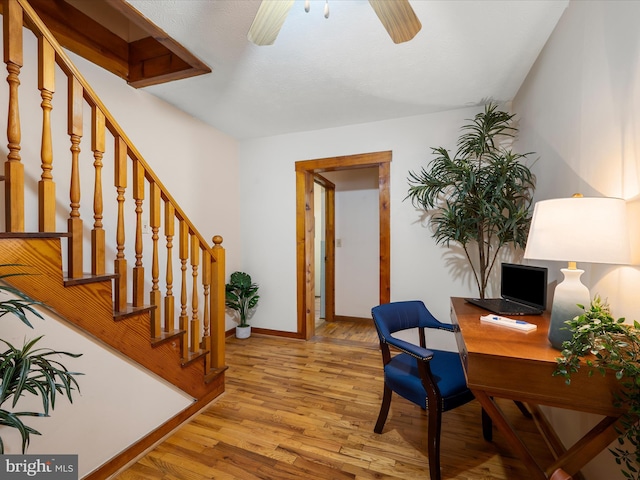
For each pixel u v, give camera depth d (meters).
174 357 1.87
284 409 2.09
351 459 1.62
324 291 4.56
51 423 1.30
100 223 1.51
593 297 1.38
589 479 1.36
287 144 3.56
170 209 1.90
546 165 1.93
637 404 0.89
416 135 3.02
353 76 2.29
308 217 3.59
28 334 1.22
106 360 1.51
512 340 1.28
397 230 3.10
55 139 1.92
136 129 2.47
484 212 2.22
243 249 3.80
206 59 2.07
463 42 1.89
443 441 1.76
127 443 1.59
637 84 1.08
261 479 1.49
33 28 1.25
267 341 3.50
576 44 1.52
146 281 2.56
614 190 1.21
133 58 2.34
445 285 2.95
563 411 1.62
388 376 1.75
